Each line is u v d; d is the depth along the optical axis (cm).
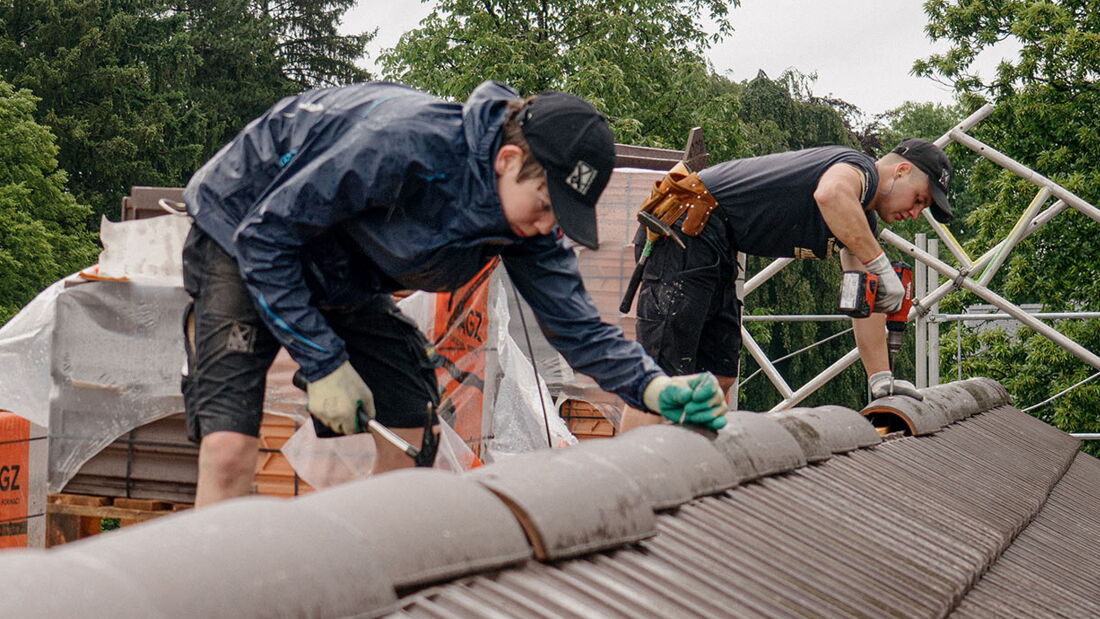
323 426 307
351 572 128
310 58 4712
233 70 4331
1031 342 2220
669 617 169
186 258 272
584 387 711
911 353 3372
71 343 433
